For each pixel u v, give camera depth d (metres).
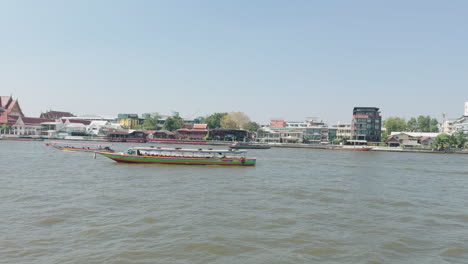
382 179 41.56
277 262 14.29
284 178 40.03
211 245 15.93
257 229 18.58
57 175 37.44
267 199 26.77
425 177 45.22
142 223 19.05
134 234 17.19
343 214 22.53
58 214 20.55
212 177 39.03
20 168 43.22
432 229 19.61
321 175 43.91
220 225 19.06
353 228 19.33
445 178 44.75
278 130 158.62
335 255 15.20
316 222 20.36
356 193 30.83
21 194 26.30
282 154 89.81
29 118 165.25
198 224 19.12
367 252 15.63
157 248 15.41
